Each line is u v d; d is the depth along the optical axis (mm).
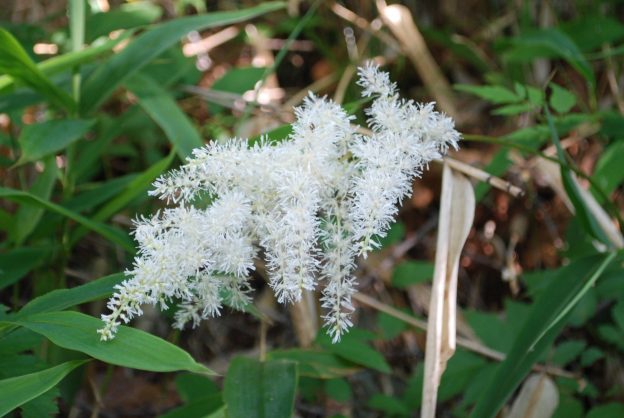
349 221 389
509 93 536
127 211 596
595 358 506
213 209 369
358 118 681
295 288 368
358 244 371
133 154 612
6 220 497
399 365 624
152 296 362
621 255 458
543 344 424
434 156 393
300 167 378
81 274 584
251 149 382
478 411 418
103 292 388
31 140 465
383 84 398
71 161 531
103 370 596
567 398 501
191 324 630
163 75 596
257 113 603
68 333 360
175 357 352
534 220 687
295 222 365
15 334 399
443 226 419
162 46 515
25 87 503
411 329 534
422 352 625
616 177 563
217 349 627
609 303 600
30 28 583
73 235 509
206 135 626
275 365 426
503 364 427
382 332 552
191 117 671
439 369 402
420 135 396
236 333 634
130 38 664
